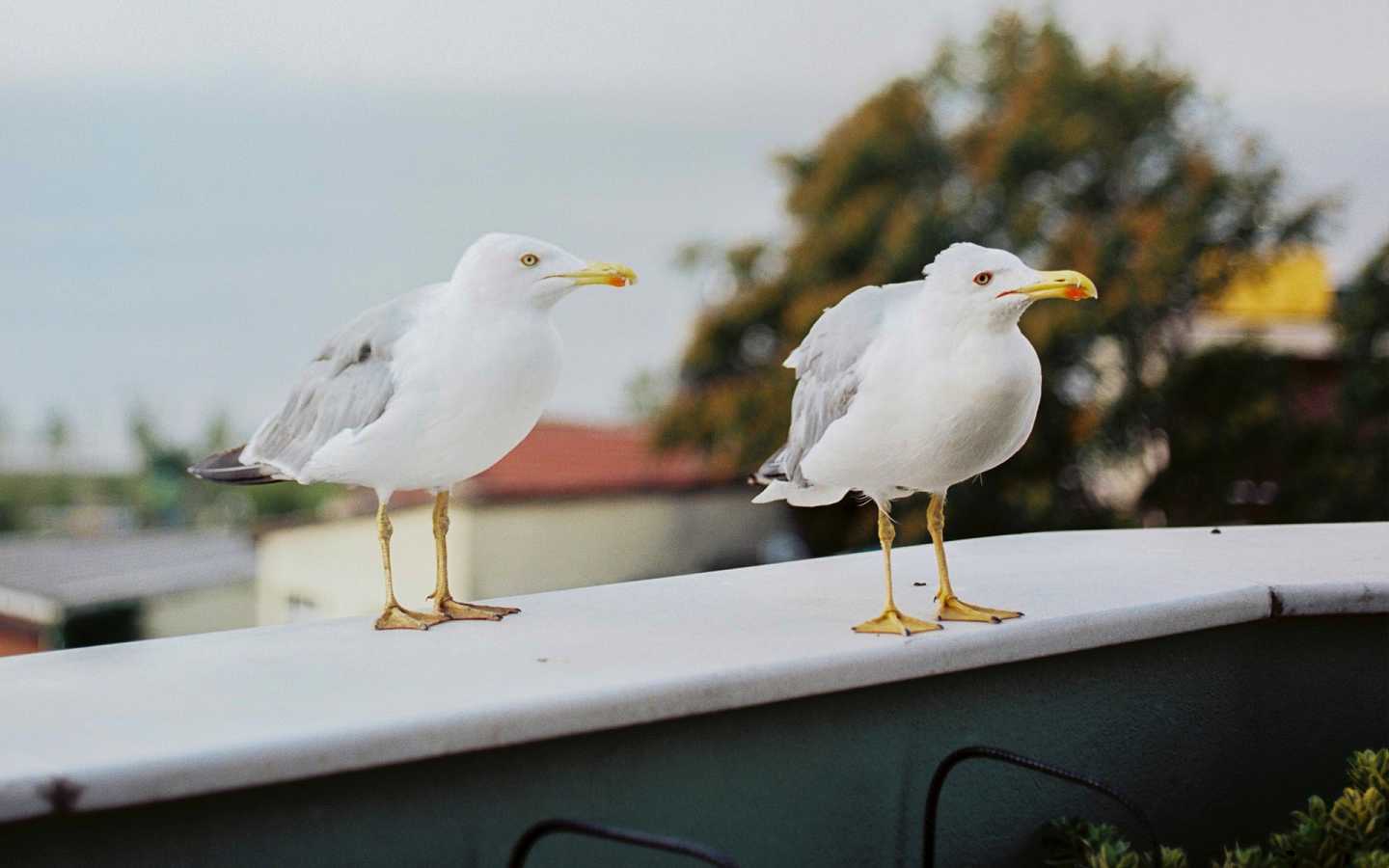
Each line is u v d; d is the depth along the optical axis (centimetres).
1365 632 269
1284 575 267
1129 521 1445
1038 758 240
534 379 235
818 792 219
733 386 1620
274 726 181
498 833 194
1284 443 1503
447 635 232
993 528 1448
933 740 229
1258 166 1570
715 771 209
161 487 2295
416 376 231
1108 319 1425
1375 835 217
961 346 225
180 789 170
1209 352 1496
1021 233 1496
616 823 202
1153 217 1496
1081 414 1438
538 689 196
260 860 179
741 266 1661
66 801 165
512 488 1566
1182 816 257
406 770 187
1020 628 229
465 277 234
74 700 194
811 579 276
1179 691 254
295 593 1568
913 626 229
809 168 1670
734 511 1717
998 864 238
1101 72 1575
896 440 231
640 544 1659
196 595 1680
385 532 244
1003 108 1612
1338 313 1592
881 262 1524
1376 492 1521
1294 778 267
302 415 244
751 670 206
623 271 231
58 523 2219
